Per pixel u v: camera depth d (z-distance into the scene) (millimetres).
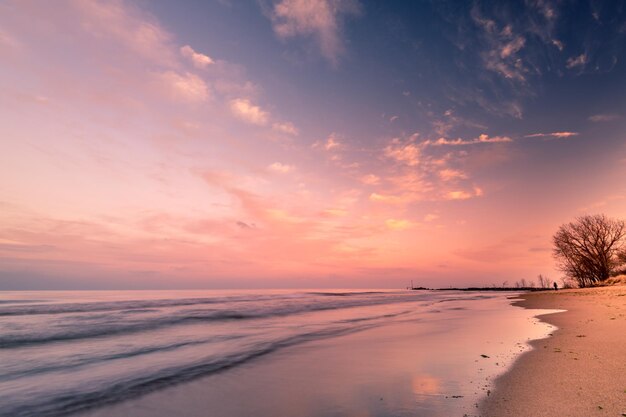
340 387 8109
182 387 8734
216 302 52406
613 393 6125
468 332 16203
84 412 7227
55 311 34500
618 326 13695
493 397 6504
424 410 6188
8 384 9367
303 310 35906
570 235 62594
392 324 21422
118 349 14500
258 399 7570
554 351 10070
